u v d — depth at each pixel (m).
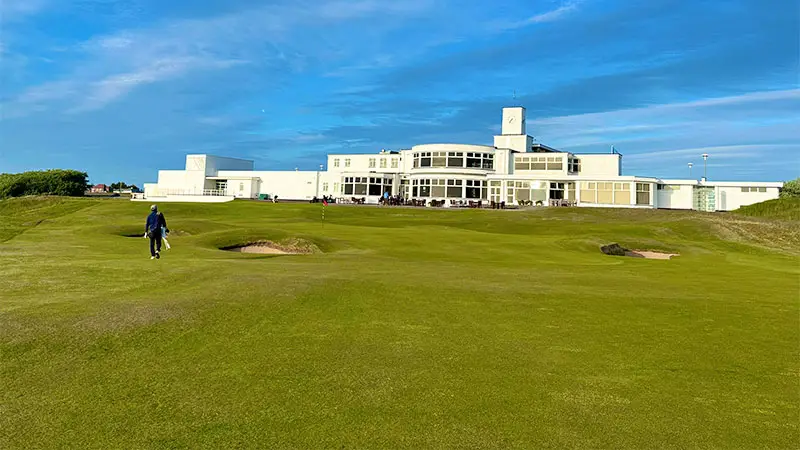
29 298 11.73
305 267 17.69
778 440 5.80
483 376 7.69
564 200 76.88
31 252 20.77
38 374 7.47
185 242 25.83
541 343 9.42
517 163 87.31
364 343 9.17
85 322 9.76
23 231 31.73
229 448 5.48
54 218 55.31
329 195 97.19
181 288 13.14
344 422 6.10
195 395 6.83
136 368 7.76
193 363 8.01
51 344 8.62
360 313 11.26
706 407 6.72
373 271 17.06
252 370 7.75
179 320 10.12
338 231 34.78
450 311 11.67
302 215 56.56
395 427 5.98
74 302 11.33
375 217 56.34
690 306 12.73
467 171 83.69
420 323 10.61
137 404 6.55
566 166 84.56
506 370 7.97
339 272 16.52
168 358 8.20
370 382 7.35
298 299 12.17
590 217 55.75
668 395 7.10
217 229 34.41
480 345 9.22
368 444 5.58
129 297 11.94
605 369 8.11
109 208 61.66
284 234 27.77
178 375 7.52
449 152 84.12
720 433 5.97
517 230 46.16
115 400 6.66
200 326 9.84
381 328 10.16
